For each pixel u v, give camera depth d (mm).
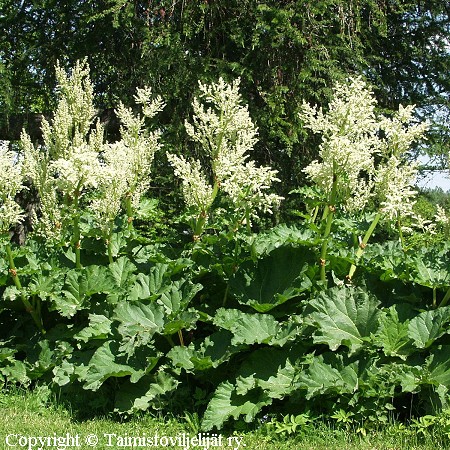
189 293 5902
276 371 5426
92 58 15336
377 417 5137
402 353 5391
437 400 5133
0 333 6840
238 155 6164
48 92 15844
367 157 5535
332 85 13133
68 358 6074
